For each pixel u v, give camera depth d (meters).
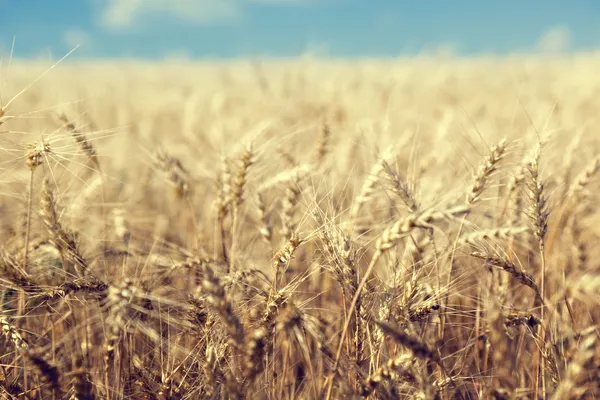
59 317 3.53
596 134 7.36
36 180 3.88
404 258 3.37
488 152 3.28
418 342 2.32
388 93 11.63
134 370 2.97
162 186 6.73
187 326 2.98
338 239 3.01
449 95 14.91
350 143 5.89
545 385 3.03
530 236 4.28
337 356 2.51
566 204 4.65
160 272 3.55
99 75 23.47
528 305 3.73
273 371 2.93
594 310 3.98
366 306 2.86
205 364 2.64
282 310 2.79
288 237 3.91
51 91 9.87
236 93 15.12
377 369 2.64
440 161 5.49
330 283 4.23
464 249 3.38
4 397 2.78
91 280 2.93
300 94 11.34
